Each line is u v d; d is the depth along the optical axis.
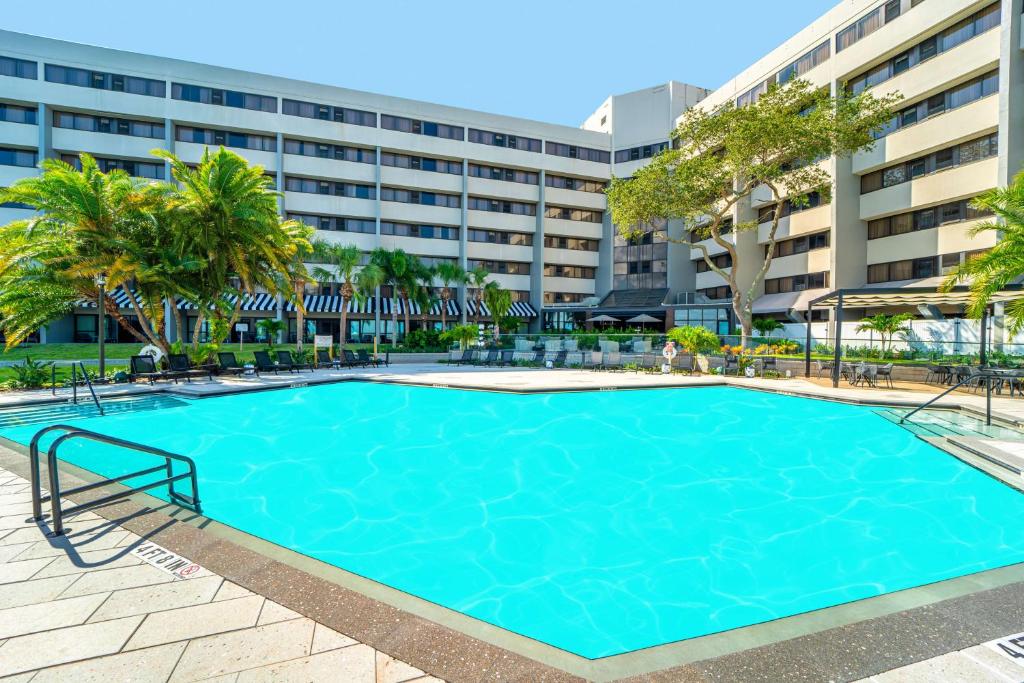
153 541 4.86
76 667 2.99
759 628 3.69
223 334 22.91
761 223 41.84
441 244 52.25
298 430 12.93
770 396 16.98
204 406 14.90
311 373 23.27
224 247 21.84
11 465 7.70
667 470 10.12
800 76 36.62
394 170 49.81
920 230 30.14
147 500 6.05
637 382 18.52
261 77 45.09
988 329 20.20
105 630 3.37
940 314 26.25
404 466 10.30
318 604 3.73
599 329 50.78
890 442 11.09
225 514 7.39
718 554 6.41
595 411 15.04
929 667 3.08
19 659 3.06
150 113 42.06
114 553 4.59
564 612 5.03
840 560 6.18
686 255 52.16
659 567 6.04
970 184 26.84
